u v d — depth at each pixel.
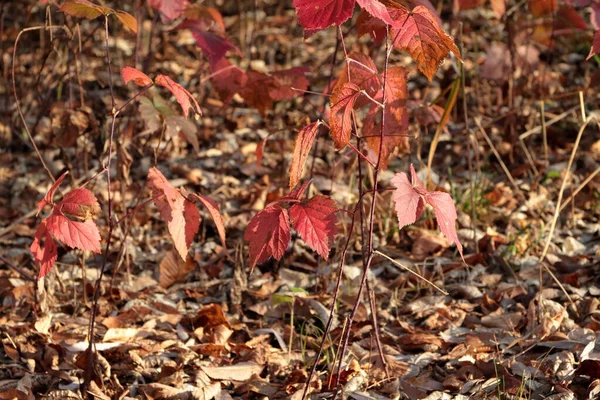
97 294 1.51
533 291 1.80
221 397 1.54
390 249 1.92
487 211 2.02
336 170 2.15
